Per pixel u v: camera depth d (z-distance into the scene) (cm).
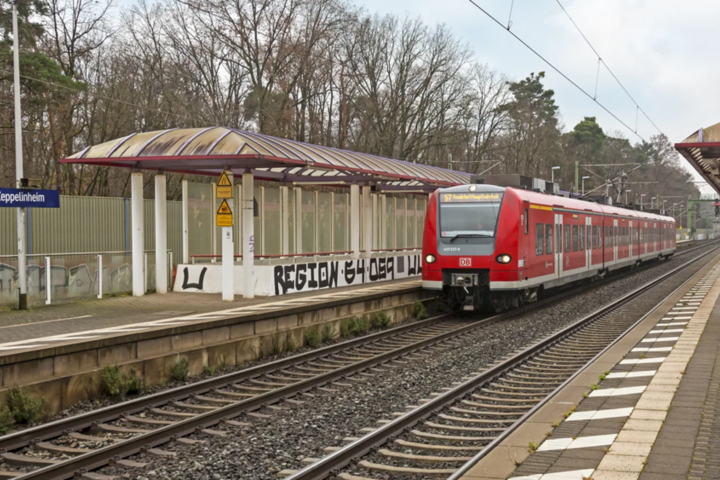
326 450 822
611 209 3303
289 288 2070
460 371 1305
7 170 3444
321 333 1662
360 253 2609
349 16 4078
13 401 960
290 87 3959
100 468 775
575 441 736
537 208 2173
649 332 1551
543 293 2403
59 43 3753
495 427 914
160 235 2033
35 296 1788
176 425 884
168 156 1692
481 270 1998
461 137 5494
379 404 1057
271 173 2264
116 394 1114
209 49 4028
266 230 2259
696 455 677
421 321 1914
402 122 4900
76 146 3803
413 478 721
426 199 3231
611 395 946
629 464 653
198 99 4031
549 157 7600
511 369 1293
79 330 1350
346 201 2673
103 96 3509
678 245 8869
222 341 1391
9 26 2886
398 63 4862
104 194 3900
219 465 777
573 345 1571
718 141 1461
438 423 936
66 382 1056
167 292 2078
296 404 1053
